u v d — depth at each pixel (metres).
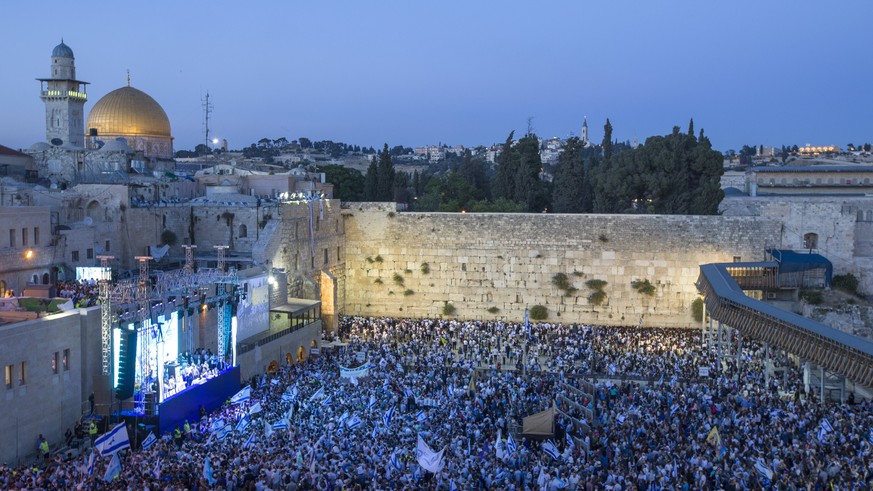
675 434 45.91
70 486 35.88
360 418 48.91
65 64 123.62
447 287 99.50
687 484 36.25
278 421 47.62
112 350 53.34
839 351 52.94
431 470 38.59
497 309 98.38
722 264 87.06
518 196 122.25
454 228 99.06
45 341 50.03
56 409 51.09
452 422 50.91
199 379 58.94
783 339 59.25
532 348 81.50
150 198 91.81
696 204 103.69
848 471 36.09
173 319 60.50
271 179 107.50
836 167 141.00
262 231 84.81
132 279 66.69
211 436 46.97
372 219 100.69
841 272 94.38
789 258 89.31
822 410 50.59
